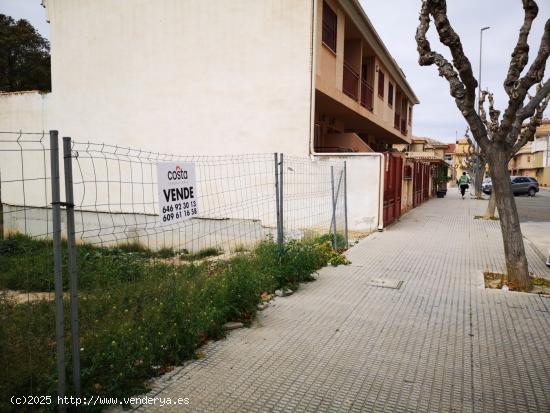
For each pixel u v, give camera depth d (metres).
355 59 16.77
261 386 3.38
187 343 3.88
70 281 3.00
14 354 3.47
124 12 14.45
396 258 8.41
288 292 5.88
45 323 4.32
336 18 13.91
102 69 14.90
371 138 25.31
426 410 3.09
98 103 15.03
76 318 3.03
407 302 5.58
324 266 7.64
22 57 25.91
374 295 5.88
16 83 25.67
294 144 12.42
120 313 4.59
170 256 10.03
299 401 3.18
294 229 11.88
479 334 4.50
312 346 4.15
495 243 10.39
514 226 6.31
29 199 16.06
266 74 12.65
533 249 9.89
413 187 20.97
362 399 3.22
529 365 3.80
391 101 23.38
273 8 12.48
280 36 12.45
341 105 14.92
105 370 3.37
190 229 13.40
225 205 13.20
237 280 5.21
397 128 25.41
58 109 15.70
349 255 8.67
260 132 12.79
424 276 6.98
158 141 14.19
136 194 14.50
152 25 14.08
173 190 4.45
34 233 15.84
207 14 13.30
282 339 4.31
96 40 14.94
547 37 5.49
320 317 4.97
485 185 39.41
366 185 12.19
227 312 4.70
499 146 6.34
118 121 14.75
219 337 4.32
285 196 12.42
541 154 63.19
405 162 17.83
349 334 4.46
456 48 5.68
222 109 13.24
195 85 13.56
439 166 33.84
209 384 3.39
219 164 12.77
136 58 14.38
